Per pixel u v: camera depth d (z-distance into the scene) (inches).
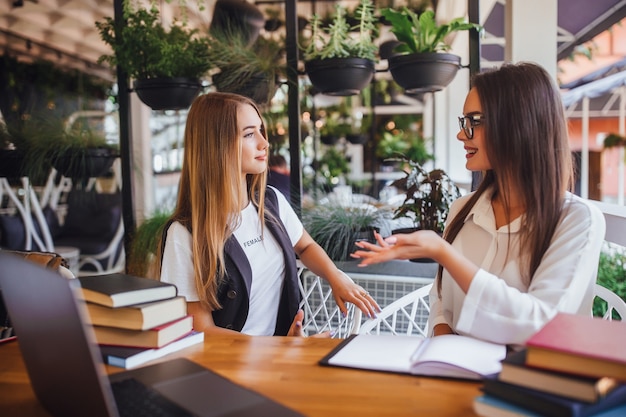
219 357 44.4
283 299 69.0
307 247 74.4
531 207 50.3
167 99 99.8
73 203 182.1
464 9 168.7
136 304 43.6
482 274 43.1
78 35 214.1
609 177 247.1
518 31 95.0
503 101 49.8
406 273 90.7
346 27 95.9
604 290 58.1
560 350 30.3
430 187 87.8
